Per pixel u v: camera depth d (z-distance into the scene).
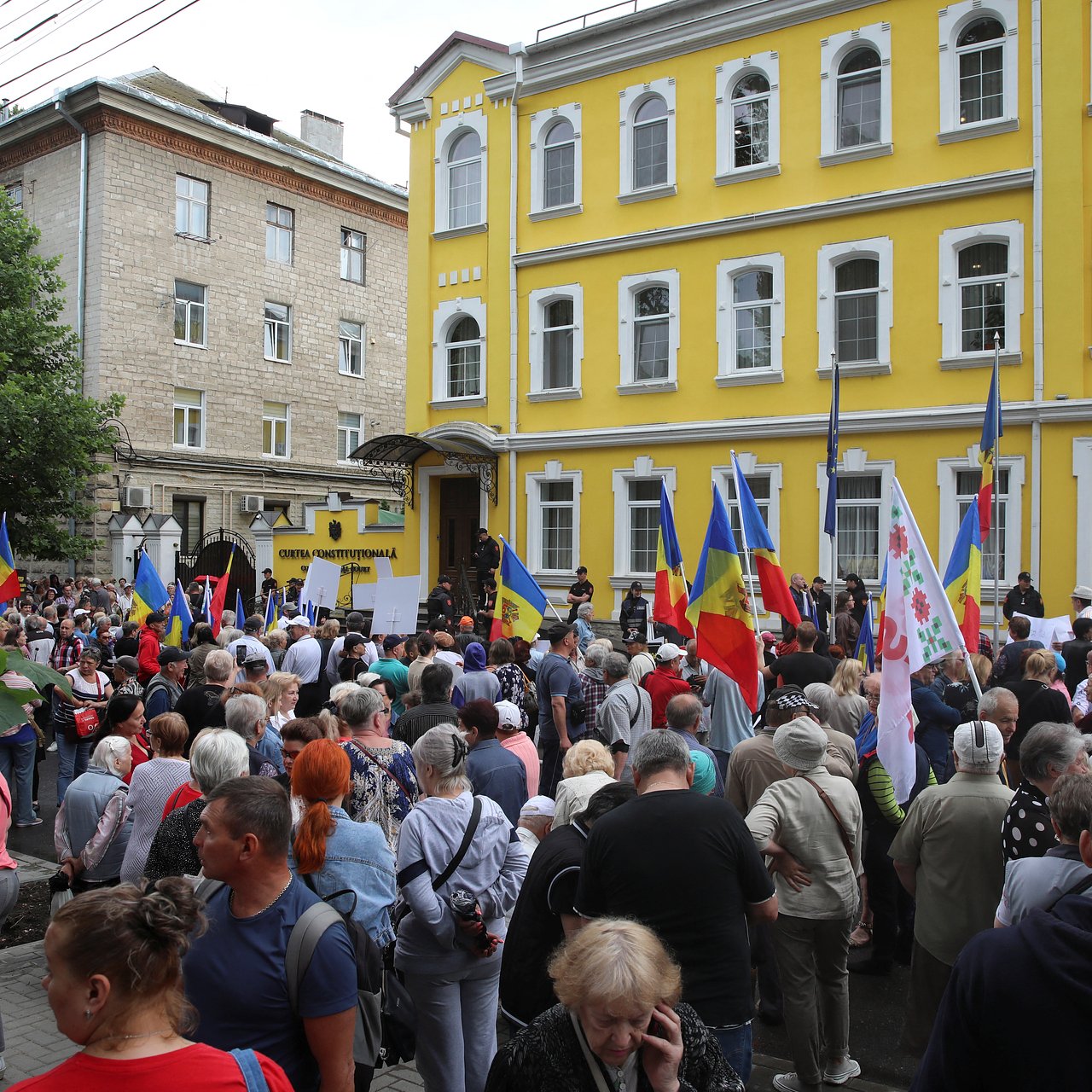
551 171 22.28
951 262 17.66
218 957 3.12
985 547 17.20
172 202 29.97
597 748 5.33
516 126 22.47
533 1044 2.62
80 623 17.28
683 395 20.33
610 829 3.86
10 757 10.66
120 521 27.59
